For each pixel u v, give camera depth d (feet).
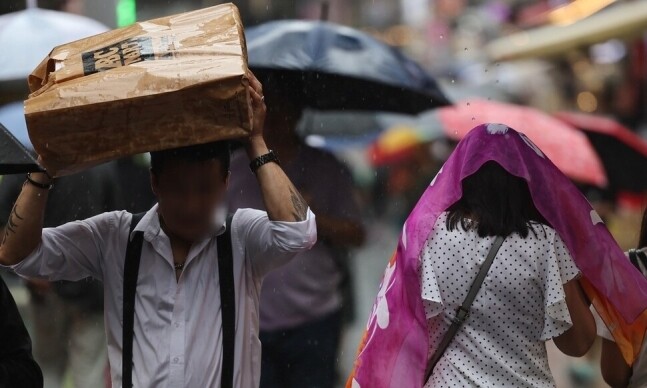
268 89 49.65
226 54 25.70
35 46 51.19
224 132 25.43
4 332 25.57
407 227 29.09
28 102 25.09
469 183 28.78
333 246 42.37
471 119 61.36
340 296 42.50
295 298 41.16
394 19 125.39
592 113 103.19
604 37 86.74
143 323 27.58
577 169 57.00
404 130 79.61
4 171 24.56
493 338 28.32
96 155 25.38
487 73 103.14
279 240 27.63
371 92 51.52
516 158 28.73
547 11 109.70
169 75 25.08
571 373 53.67
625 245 60.18
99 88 25.05
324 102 51.47
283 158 43.55
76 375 47.55
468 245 28.35
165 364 27.20
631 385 31.24
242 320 27.76
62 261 27.96
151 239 27.71
